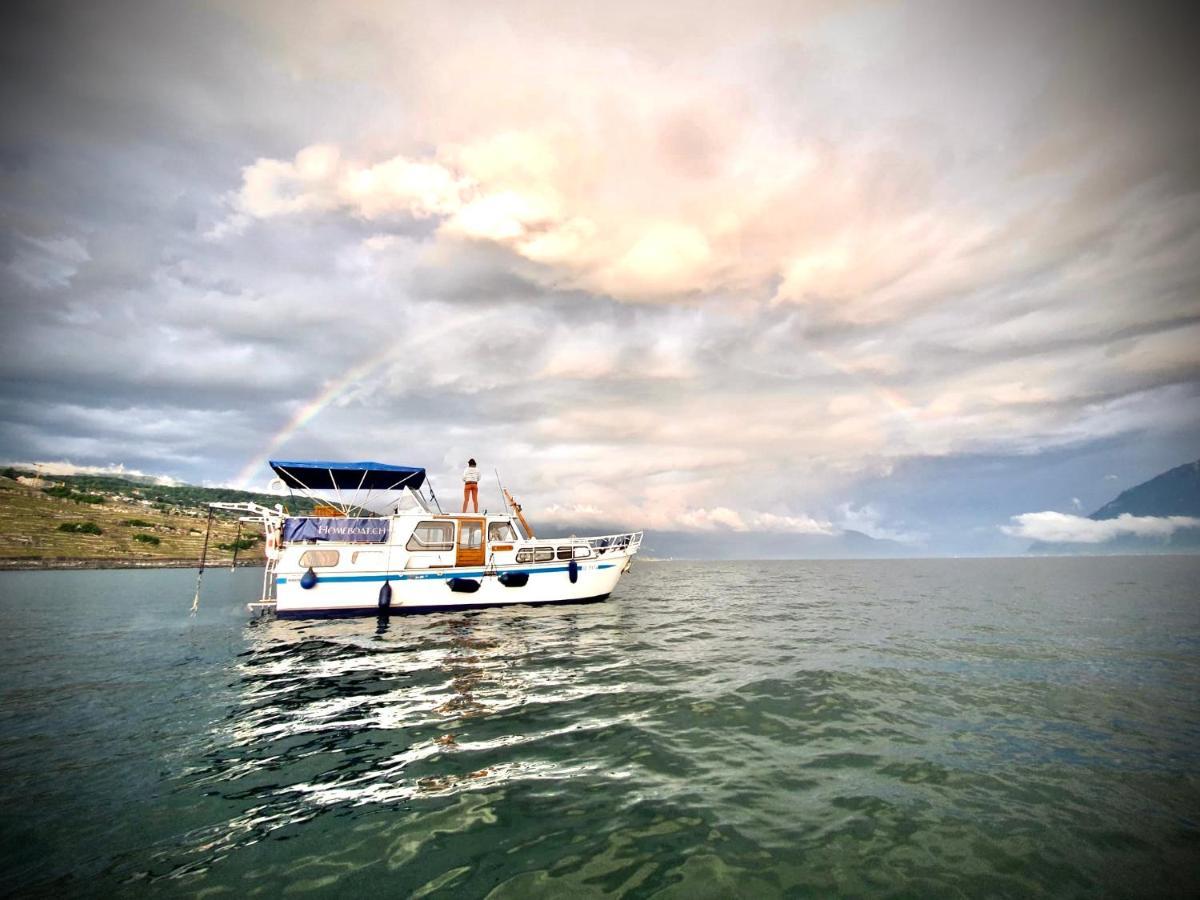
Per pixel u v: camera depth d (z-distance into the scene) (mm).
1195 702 11211
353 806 6684
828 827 6219
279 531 23094
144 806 6699
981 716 10258
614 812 6523
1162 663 14906
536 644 17281
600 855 5613
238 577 63250
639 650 16375
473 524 23781
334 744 8789
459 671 13742
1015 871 5445
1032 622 23500
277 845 5812
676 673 13453
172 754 8398
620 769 7770
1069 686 12438
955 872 5395
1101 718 10188
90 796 6984
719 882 5168
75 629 21812
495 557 23875
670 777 7512
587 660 14953
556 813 6500
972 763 8086
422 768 7816
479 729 9445
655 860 5520
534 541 24531
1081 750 8625
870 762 8078
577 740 8898
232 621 23875
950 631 20703
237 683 12789
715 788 7184
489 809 6602
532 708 10648
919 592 41375
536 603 24516
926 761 8141
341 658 15430
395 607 22500
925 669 14039
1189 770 7875
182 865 5445
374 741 8906
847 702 11047
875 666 14344
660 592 41812
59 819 6379
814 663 14641
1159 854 5750
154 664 14977
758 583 55000
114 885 5113
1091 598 35281
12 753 8469
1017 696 11609
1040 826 6309
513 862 5492
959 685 12453
